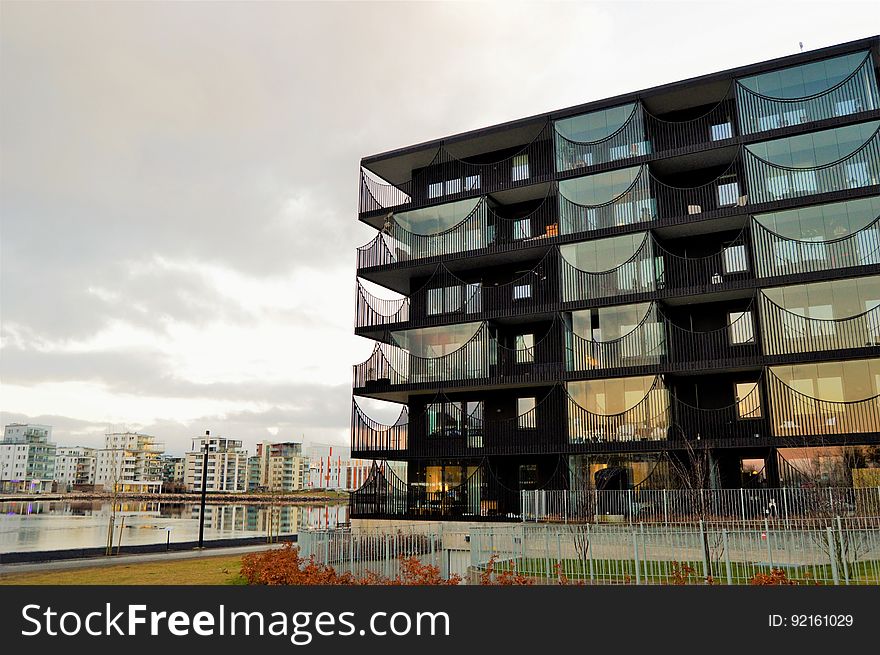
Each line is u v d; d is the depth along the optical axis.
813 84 27.73
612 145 30.77
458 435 30.81
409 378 32.28
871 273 24.83
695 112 31.03
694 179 30.31
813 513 19.92
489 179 34.31
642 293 28.20
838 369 24.95
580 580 16.27
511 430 29.73
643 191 29.34
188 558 28.97
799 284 25.91
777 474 24.45
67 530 64.56
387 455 31.80
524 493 26.91
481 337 31.14
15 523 77.75
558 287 29.95
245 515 105.94
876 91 26.72
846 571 14.90
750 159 27.73
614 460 27.97
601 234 29.47
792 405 25.03
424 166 36.16
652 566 16.34
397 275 34.50
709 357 27.33
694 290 27.38
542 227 32.62
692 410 27.48
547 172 32.47
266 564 18.62
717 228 28.64
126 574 22.17
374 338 34.09
